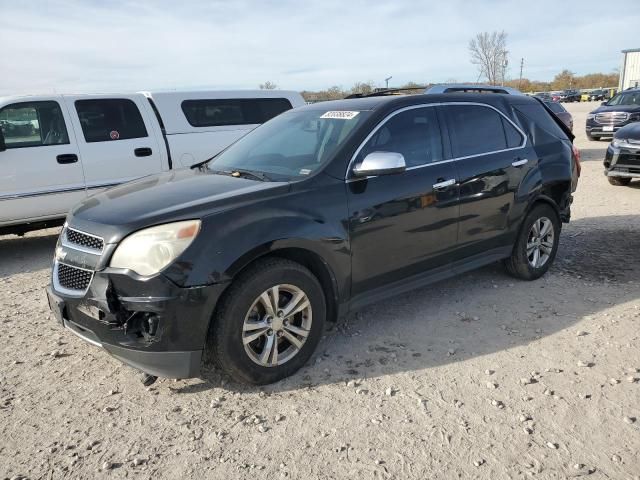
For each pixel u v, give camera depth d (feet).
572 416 9.98
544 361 12.01
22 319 15.28
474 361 12.10
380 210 12.55
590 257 19.49
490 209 15.19
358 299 12.73
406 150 13.51
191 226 10.04
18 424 10.12
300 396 10.85
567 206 17.76
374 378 11.47
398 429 9.72
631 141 32.14
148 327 9.88
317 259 11.69
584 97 220.84
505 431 9.60
